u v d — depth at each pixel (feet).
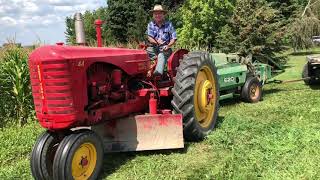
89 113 17.49
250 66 33.09
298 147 19.61
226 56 32.76
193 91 20.94
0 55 30.09
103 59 18.15
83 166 16.67
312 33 77.66
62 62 15.89
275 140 20.86
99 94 18.20
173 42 22.93
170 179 16.90
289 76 47.55
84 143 16.61
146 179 17.11
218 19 68.64
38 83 16.20
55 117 16.12
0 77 28.48
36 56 16.16
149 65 21.84
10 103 28.91
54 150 17.24
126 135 19.83
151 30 23.36
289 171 16.80
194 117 20.98
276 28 53.83
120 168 18.63
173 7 114.83
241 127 23.67
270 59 48.42
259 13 52.26
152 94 20.88
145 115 19.84
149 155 20.07
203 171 17.52
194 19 69.82
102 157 17.60
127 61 19.93
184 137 21.65
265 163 17.89
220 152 20.01
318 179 15.76
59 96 15.98
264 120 25.85
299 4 96.22
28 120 28.73
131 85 21.07
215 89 23.57
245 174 16.63
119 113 19.54
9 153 21.75
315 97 32.89
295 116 26.53
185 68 21.16
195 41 69.82
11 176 18.33
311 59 36.68
